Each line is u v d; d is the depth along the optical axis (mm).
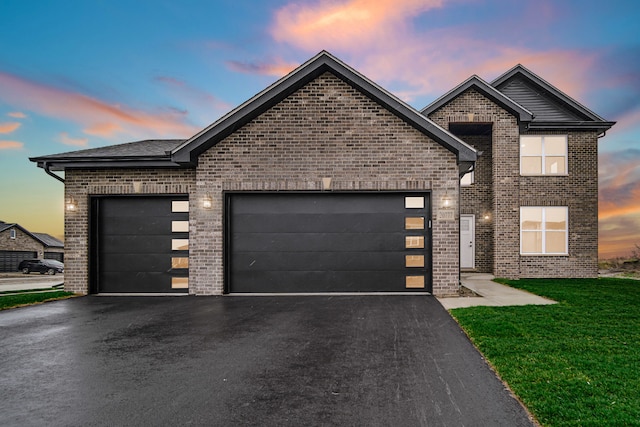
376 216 9719
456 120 13750
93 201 10242
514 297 9047
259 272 9773
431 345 5215
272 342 5422
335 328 6203
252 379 4020
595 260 14344
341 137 9656
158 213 10164
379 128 9633
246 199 9875
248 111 9500
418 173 9523
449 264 9359
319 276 9727
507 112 13773
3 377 4133
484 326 5988
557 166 14820
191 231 9898
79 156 9734
